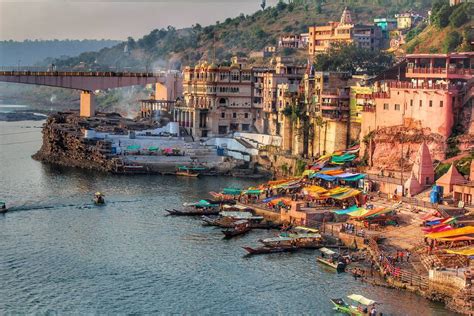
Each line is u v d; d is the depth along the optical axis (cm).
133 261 12344
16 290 10969
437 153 15938
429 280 10775
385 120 17050
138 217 15338
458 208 13500
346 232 13488
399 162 16562
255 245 13350
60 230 14175
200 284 11288
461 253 11006
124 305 10469
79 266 12050
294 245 13138
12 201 16525
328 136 19512
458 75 16325
